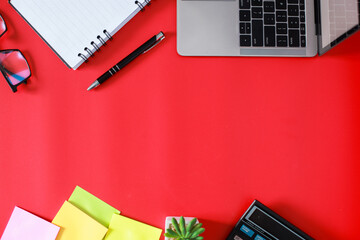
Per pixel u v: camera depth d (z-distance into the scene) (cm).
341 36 56
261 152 67
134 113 67
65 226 65
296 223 66
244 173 66
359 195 66
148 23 68
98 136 67
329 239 65
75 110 67
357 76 68
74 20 65
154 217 66
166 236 59
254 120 67
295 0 66
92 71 67
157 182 66
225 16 66
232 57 68
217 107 67
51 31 65
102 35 65
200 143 67
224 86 67
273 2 66
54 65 67
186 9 66
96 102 67
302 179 66
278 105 67
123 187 66
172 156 67
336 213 66
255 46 66
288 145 67
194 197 66
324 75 68
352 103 68
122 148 67
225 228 66
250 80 68
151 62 67
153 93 67
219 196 66
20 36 67
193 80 67
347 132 67
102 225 64
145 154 67
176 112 67
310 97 68
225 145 67
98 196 66
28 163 66
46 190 66
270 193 66
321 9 64
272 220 63
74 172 66
